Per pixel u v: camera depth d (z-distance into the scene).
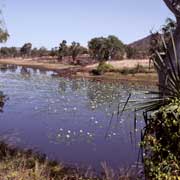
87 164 12.11
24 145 14.56
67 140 16.45
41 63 124.88
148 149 5.60
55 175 9.03
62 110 26.84
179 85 5.44
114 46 105.75
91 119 22.77
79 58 123.50
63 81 60.66
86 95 39.75
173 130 5.34
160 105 5.54
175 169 5.39
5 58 166.75
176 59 5.52
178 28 5.95
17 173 7.68
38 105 29.36
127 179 8.69
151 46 5.92
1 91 40.72
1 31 50.53
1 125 19.55
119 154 13.95
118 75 71.50
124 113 23.41
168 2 6.24
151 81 62.97
